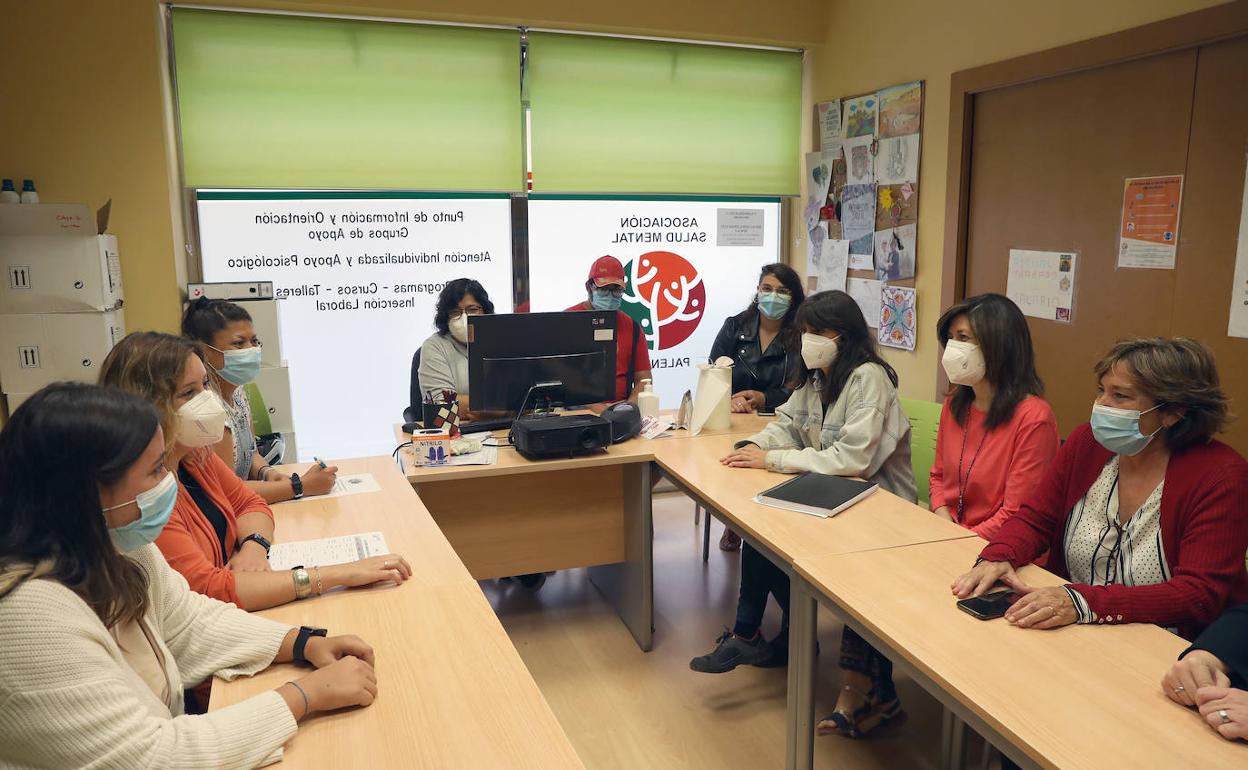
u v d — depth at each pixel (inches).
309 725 50.9
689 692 109.5
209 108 146.3
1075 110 123.1
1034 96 129.9
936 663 57.9
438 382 130.4
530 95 163.8
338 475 104.0
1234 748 48.1
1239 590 64.5
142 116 135.5
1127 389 65.2
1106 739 49.1
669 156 175.9
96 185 135.0
